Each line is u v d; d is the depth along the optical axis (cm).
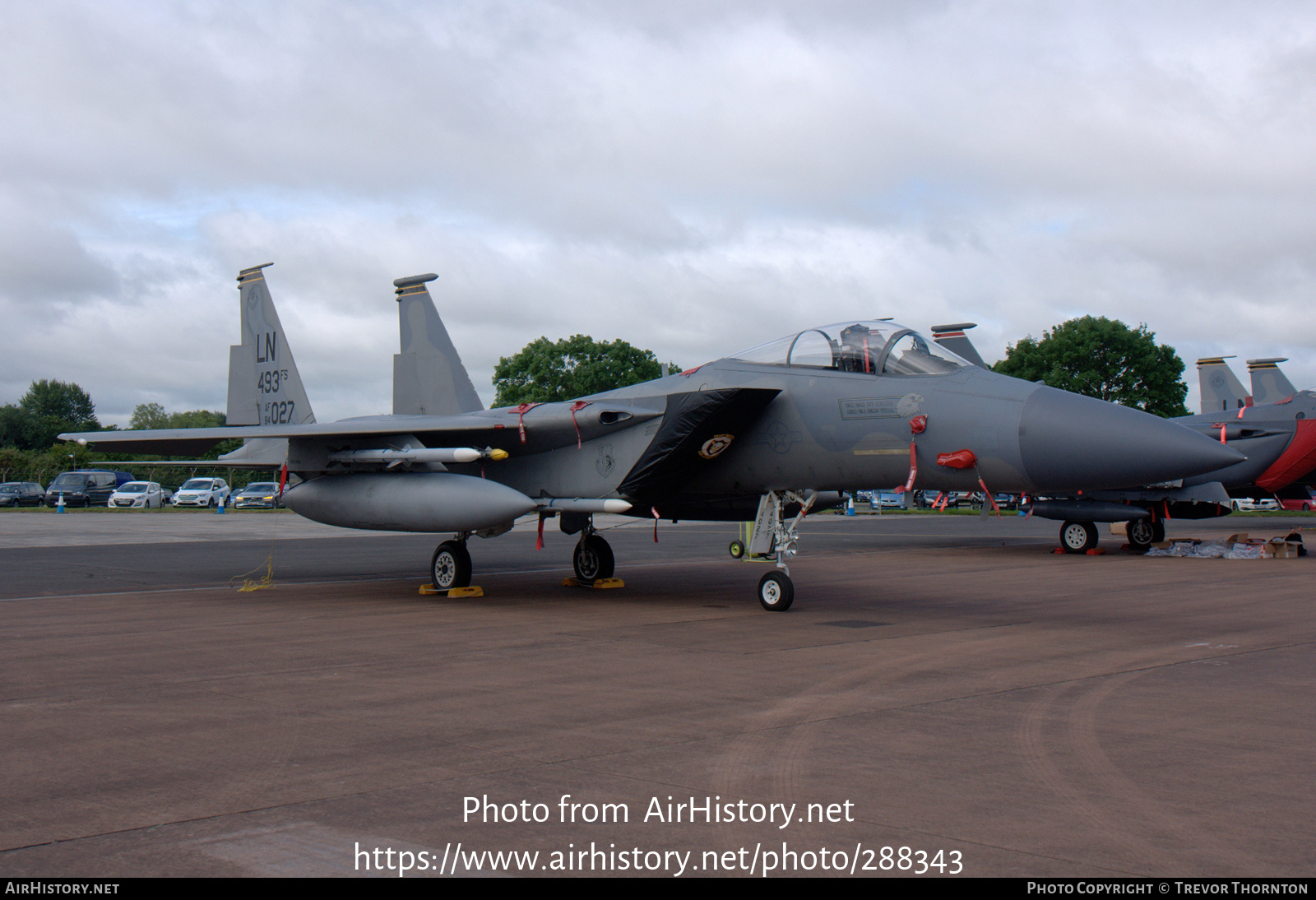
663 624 941
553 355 6556
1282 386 3378
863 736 500
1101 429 853
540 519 1234
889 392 979
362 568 1641
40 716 553
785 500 1100
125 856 338
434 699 596
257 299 1570
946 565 1681
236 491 4838
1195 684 639
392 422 1212
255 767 446
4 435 10600
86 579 1439
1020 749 473
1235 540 1986
